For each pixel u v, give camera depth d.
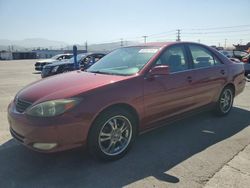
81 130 3.07
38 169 3.24
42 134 2.93
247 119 5.21
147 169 3.22
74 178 3.04
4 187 2.86
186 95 4.29
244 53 16.39
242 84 5.80
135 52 4.33
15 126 3.21
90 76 3.79
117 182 2.95
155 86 3.76
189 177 3.02
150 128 3.89
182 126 4.78
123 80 3.48
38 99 3.11
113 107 3.33
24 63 33.41
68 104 3.00
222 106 5.30
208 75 4.73
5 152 3.71
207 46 5.07
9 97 7.93
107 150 3.39
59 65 12.48
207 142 4.04
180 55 4.40
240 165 3.30
